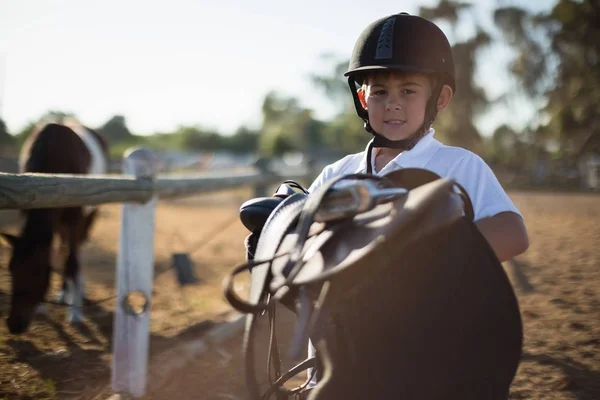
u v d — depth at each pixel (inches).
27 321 166.7
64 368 150.3
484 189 70.7
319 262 48.9
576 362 141.9
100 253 353.7
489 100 1455.5
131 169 134.6
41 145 215.5
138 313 129.3
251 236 68.2
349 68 75.6
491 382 54.9
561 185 1153.4
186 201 824.9
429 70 71.2
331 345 53.7
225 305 219.0
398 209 48.9
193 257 336.2
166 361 148.5
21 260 167.2
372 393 52.8
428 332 53.8
